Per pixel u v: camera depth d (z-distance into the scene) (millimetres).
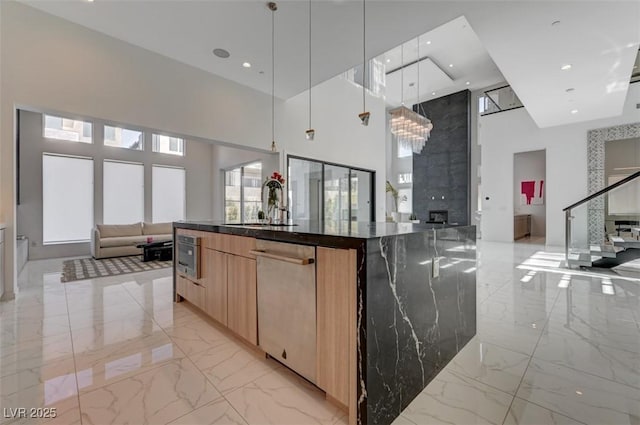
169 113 4156
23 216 5820
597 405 1471
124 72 3771
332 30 3420
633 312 2807
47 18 3260
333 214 6855
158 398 1546
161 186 7938
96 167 6770
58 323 2582
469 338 2227
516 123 8289
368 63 7852
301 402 1518
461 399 1548
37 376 1749
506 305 3041
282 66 4336
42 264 5320
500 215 8656
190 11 3143
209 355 2010
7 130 3121
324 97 6523
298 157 5953
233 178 8398
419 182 11922
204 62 4250
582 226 4941
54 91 3305
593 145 7059
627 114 6594
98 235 5832
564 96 5316
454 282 2037
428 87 10352
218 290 2396
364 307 1282
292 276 1667
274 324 1814
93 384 1669
